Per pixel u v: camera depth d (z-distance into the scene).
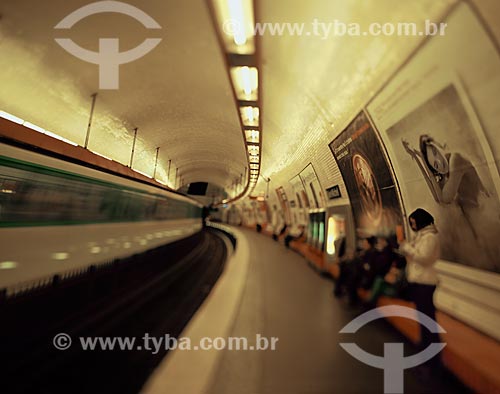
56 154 6.19
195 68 5.96
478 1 2.10
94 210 7.54
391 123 3.98
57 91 6.54
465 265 3.56
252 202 26.08
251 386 2.45
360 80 3.84
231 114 8.22
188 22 4.50
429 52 2.75
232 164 17.77
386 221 5.18
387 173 4.72
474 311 3.39
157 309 6.98
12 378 3.96
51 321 5.84
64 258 6.33
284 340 3.31
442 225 3.85
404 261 4.45
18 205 5.23
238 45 4.68
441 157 3.43
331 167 6.95
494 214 3.03
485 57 2.34
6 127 5.06
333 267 6.87
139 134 10.13
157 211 12.65
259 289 5.52
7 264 4.98
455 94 2.79
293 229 13.91
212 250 19.16
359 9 2.98
